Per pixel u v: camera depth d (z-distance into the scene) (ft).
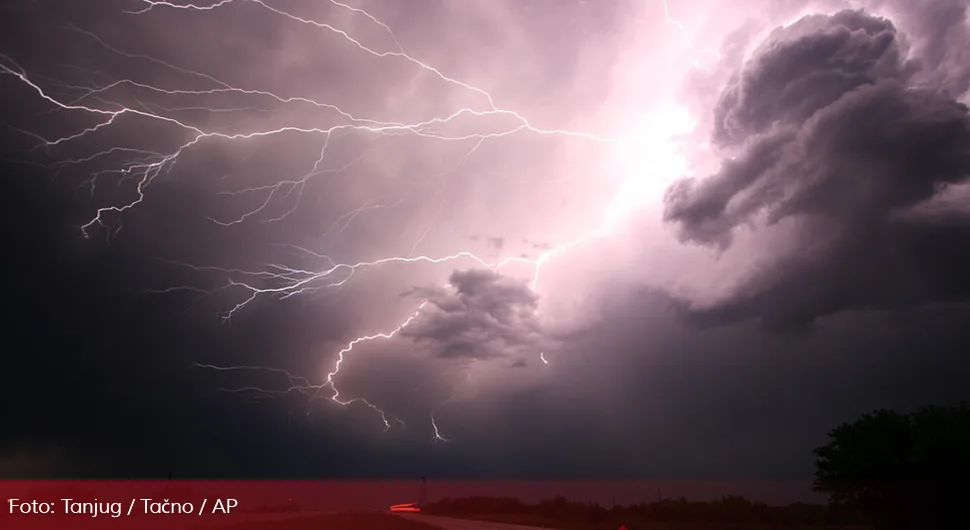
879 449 55.62
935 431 54.65
